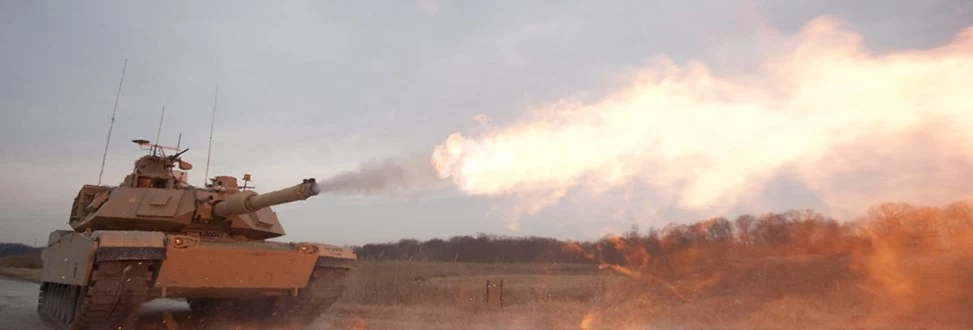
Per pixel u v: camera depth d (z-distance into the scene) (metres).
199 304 18.41
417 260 29.27
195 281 13.08
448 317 17.16
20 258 56.50
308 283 14.53
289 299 14.88
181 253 12.48
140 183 17.02
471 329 14.84
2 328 15.42
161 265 12.49
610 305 19.17
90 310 12.47
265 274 13.65
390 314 18.09
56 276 15.69
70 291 14.43
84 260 12.27
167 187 17.20
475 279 32.53
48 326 15.89
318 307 15.16
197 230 15.73
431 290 23.89
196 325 16.16
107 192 16.06
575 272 40.00
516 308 19.20
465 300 20.31
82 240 12.84
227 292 13.85
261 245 13.63
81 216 16.69
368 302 21.83
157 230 15.45
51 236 17.56
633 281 22.95
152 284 12.90
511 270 41.12
